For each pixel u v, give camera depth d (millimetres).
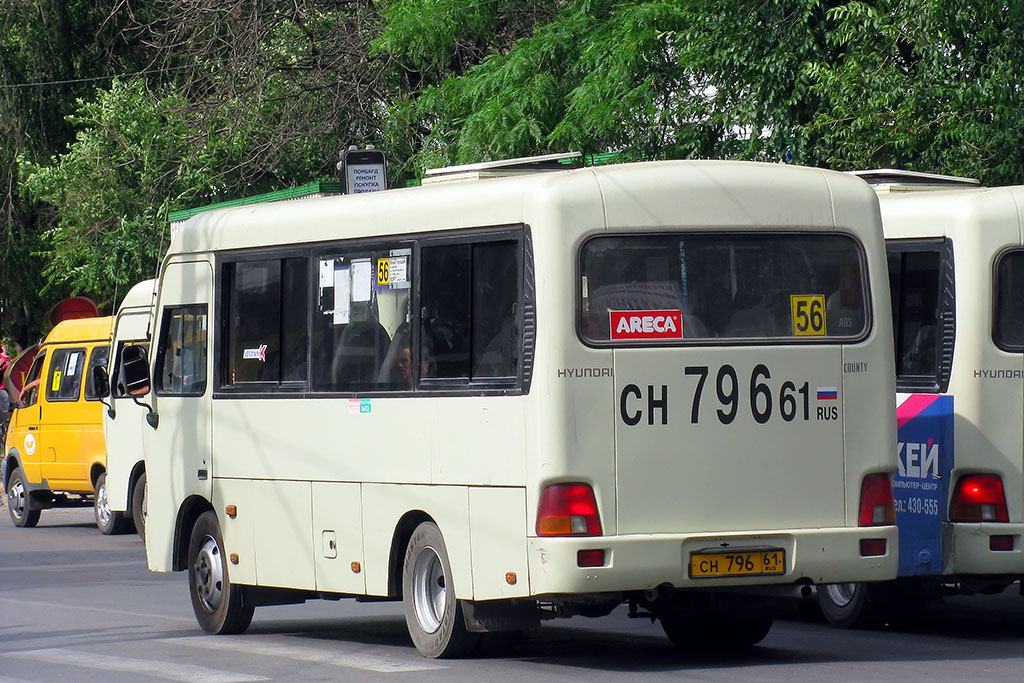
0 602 24703
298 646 19109
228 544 20031
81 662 17844
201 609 20672
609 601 15711
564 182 15766
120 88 51531
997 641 19375
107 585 27297
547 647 18656
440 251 16922
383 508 17547
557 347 15516
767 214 16359
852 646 18812
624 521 15586
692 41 33219
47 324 60375
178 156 49688
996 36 27688
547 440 15477
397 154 46781
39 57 58188
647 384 15727
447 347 16766
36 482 39469
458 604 16719
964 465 18438
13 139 57906
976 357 18438
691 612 16875
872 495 16516
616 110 34688
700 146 34062
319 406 18438
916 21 28047
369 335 17828
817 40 31922
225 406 20000
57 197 51844
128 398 33750
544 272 15617
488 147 37562
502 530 15977
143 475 33438
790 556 16062
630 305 15781
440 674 16141
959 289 18562
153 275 50250
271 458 19203
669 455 15750
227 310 20109
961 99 27438
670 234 15992
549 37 38188
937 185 21438
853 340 16547
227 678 16281
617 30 35844
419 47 41750
